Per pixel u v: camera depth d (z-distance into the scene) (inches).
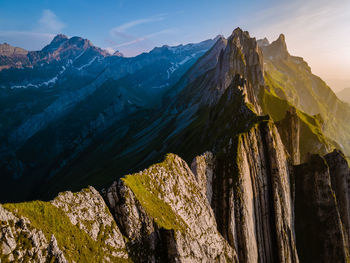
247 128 3164.4
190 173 2410.2
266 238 2795.3
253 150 2940.5
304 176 3508.9
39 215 1235.9
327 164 3636.8
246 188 2600.9
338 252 3093.0
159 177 2032.5
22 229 1127.6
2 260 1025.5
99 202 1549.0
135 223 1589.6
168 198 1963.6
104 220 1496.1
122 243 1489.9
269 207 2945.4
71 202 1416.1
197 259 1749.5
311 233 3280.0
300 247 3245.6
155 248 1610.5
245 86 5059.1
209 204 2396.7
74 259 1228.5
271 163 3088.1
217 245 2069.4
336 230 3154.5
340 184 3673.7
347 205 3567.9
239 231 2400.3
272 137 3154.5
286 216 2977.4
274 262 2800.2
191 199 2164.1
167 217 1790.1
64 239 1252.5
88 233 1378.0
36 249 1131.9
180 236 1669.5
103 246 1393.9
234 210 2432.3
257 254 2605.8
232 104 4571.9
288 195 3206.2
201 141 5036.9
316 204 3329.2
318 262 3137.3
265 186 2960.1
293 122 4503.0
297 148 4557.1
